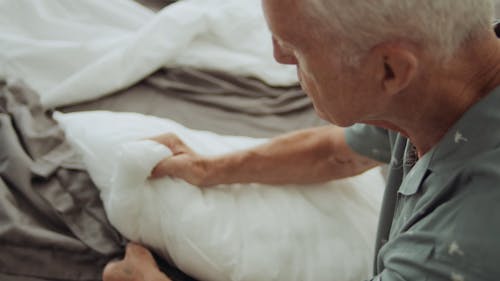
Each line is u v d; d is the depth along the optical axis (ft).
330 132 3.18
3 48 4.12
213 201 3.14
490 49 1.84
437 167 2.02
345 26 1.72
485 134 1.89
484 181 1.85
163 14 4.33
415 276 1.98
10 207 3.18
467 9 1.69
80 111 3.95
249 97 4.24
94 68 4.00
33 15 4.41
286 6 1.77
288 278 2.98
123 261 3.05
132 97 4.09
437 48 1.74
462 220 1.86
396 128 2.23
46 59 4.13
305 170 3.23
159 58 4.16
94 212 3.32
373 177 3.58
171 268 3.22
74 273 3.16
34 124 3.68
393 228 2.39
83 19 4.57
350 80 1.87
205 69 4.31
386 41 1.73
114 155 3.31
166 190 3.10
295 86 4.38
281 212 3.17
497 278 1.80
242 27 4.52
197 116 4.04
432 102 1.93
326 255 3.06
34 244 3.10
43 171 3.35
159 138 3.29
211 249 2.97
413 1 1.63
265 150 3.22
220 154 3.29
